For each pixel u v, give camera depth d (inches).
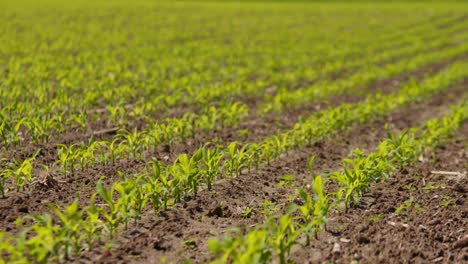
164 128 148.4
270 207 123.5
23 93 179.6
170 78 217.0
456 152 156.9
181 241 112.5
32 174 131.0
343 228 117.3
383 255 110.3
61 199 122.3
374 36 423.8
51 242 104.4
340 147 156.3
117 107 160.6
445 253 111.8
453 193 130.6
